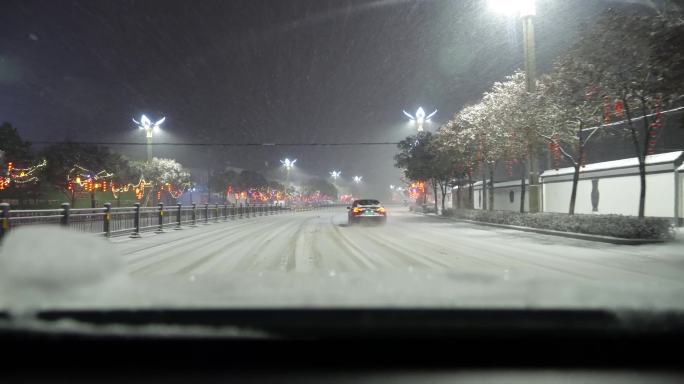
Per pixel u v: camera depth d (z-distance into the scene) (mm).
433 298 3502
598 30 16734
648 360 2945
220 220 37406
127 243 18047
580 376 2812
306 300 3381
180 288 4133
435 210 47062
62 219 16062
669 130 23328
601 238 17234
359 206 29406
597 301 3348
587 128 21281
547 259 12844
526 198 34219
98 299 3199
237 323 2805
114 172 44062
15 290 3268
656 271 10555
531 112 21109
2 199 37250
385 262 12344
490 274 5402
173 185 52438
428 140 41906
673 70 14125
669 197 21016
